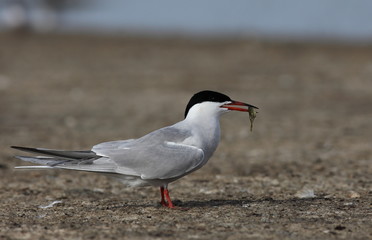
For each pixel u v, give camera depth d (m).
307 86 20.80
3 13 37.91
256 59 26.20
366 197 8.76
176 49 29.08
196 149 7.80
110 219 7.51
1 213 8.02
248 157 12.34
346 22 32.78
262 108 17.66
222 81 21.67
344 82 21.33
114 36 32.94
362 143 13.41
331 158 12.05
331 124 15.58
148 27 35.25
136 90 20.33
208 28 34.31
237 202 8.56
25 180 10.48
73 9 39.28
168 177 7.75
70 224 7.25
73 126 15.39
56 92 19.98
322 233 6.75
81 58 26.86
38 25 36.34
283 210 7.89
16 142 13.62
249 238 6.57
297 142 13.69
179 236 6.64
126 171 7.67
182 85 21.08
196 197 9.12
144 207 8.22
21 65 24.91
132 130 14.82
